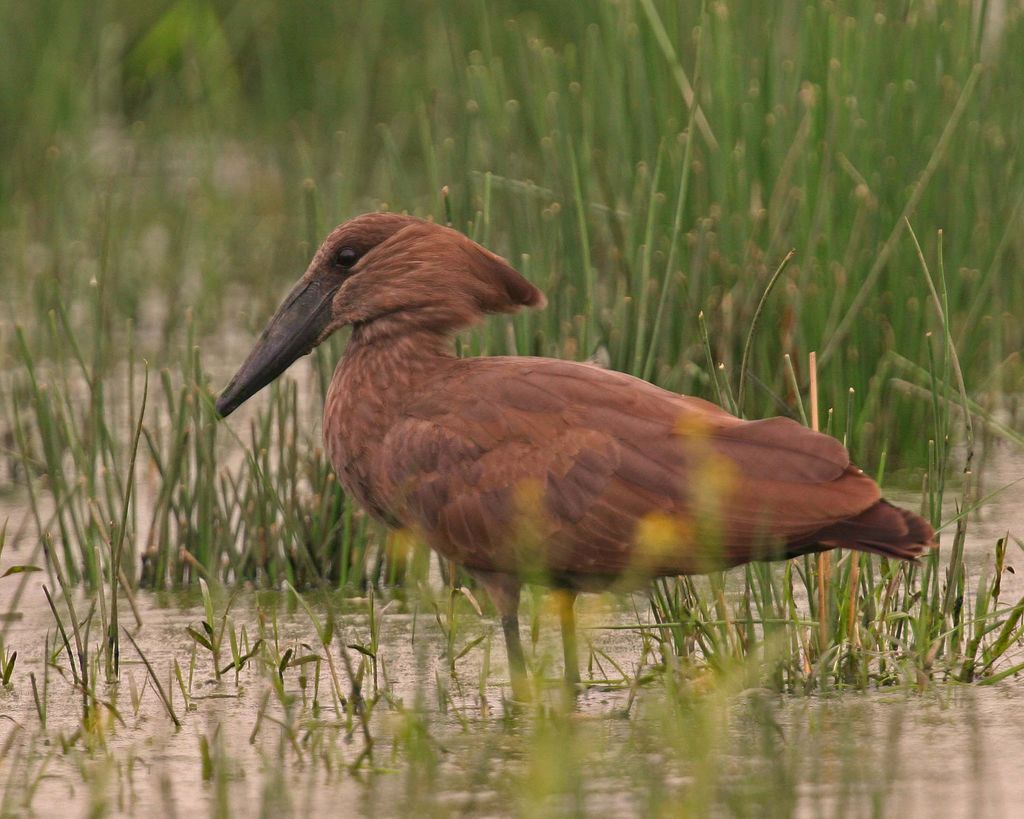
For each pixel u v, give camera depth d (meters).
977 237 13.05
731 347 12.19
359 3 22.92
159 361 16.05
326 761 7.45
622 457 8.11
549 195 12.73
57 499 11.20
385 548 11.16
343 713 8.26
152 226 20.55
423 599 9.14
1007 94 13.43
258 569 11.38
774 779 6.84
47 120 21.56
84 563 11.23
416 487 8.66
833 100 12.22
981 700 8.06
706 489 7.83
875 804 6.24
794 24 13.53
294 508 11.29
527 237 12.66
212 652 9.30
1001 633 8.63
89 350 16.33
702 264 12.20
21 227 18.08
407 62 20.98
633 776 7.09
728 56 12.56
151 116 22.48
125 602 10.76
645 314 11.23
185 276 18.66
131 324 11.56
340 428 9.18
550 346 11.93
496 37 20.11
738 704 8.06
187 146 22.53
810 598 8.87
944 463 9.38
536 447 8.30
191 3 22.94
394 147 13.48
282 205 20.70
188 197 19.12
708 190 12.65
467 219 12.40
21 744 7.78
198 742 7.91
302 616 10.34
